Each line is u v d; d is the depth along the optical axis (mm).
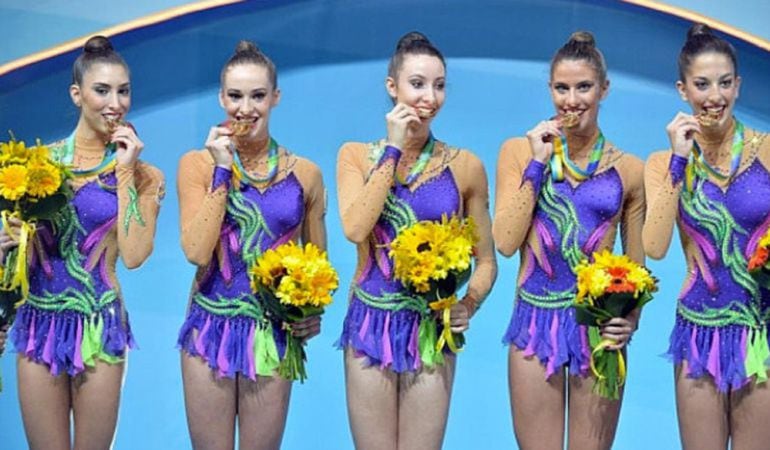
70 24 12172
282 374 10203
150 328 12609
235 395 10344
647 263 12734
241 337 10281
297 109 12625
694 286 10242
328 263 10039
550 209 10266
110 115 10414
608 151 10344
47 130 12180
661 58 12391
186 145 12547
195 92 12508
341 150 10477
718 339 10141
